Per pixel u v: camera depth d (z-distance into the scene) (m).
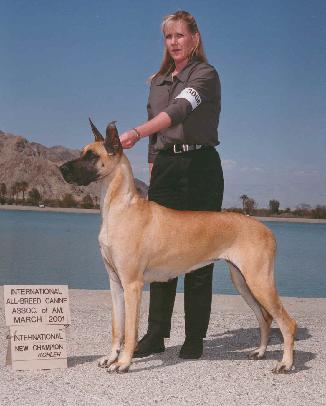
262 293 5.41
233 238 5.50
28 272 18.45
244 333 7.22
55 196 172.25
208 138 5.77
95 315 7.93
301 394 4.82
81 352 6.03
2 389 4.71
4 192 174.00
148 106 6.14
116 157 5.15
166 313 6.04
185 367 5.54
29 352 5.33
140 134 5.27
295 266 24.59
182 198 5.90
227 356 6.06
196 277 5.80
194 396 4.68
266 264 5.43
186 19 5.77
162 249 5.33
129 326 5.23
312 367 5.64
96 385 4.88
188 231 5.41
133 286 5.23
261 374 5.37
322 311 8.80
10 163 178.62
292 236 67.44
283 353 5.98
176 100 5.46
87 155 5.07
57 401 4.46
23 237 39.69
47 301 5.49
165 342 6.60
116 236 5.16
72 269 19.91
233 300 9.43
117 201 5.18
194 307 5.82
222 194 6.03
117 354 5.46
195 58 5.86
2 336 6.59
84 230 54.84
